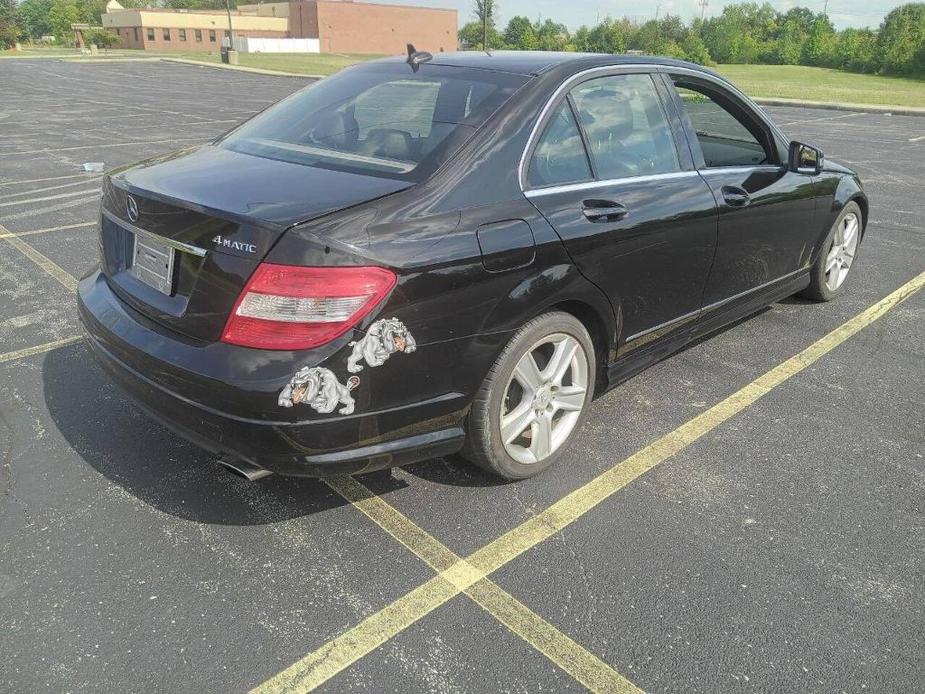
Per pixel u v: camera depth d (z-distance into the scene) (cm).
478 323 259
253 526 277
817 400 384
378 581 250
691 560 263
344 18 8244
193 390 238
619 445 338
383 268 230
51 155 1116
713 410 371
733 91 394
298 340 225
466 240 252
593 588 249
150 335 256
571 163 301
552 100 298
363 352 231
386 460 254
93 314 288
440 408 260
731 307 403
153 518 279
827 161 491
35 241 643
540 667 217
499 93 295
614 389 391
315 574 253
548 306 283
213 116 1714
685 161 355
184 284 249
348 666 216
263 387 225
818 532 280
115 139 1299
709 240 359
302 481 305
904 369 422
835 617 238
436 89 309
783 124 1728
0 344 427
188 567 254
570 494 301
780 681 214
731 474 317
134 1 12925
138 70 3825
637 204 315
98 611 234
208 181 266
